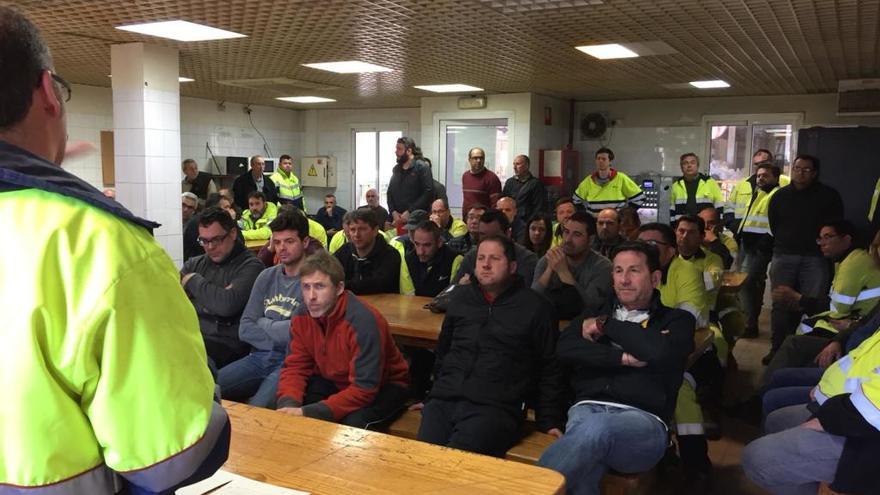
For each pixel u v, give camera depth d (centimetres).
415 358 377
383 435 189
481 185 733
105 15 427
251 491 147
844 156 612
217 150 1002
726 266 542
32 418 77
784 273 534
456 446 246
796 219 525
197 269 361
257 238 679
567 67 635
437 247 426
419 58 589
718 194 719
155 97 544
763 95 841
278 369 320
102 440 81
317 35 488
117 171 551
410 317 343
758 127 860
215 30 474
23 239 79
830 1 376
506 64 620
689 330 258
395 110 1062
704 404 411
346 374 278
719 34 473
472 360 270
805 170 516
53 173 85
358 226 414
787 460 223
